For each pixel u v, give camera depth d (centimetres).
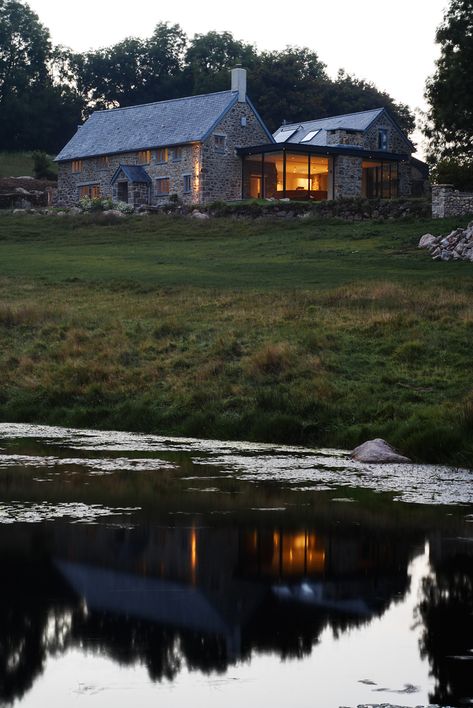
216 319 2434
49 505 899
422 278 3030
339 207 4656
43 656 436
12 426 1709
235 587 591
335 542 744
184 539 747
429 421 1403
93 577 613
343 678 414
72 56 11406
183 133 6062
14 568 637
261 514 864
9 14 10938
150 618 509
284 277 3167
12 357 2169
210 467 1184
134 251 4122
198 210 5050
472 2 5109
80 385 1917
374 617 521
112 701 380
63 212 5428
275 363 1919
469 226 3656
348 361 1947
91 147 6588
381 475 1137
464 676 418
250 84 9781
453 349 2002
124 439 1516
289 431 1515
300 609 539
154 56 11381
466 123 5266
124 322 2484
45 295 2945
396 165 6512
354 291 2661
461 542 747
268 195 6334
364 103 9988
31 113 10381
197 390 1784
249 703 381
